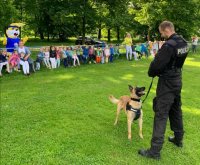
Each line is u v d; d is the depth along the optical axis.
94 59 7.21
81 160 2.30
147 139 2.71
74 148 2.49
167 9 10.71
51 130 2.85
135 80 5.29
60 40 16.73
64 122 3.06
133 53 8.10
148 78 5.52
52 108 3.50
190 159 2.38
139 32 15.77
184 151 2.50
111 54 7.47
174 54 2.19
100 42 13.50
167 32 2.26
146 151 2.39
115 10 11.63
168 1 10.79
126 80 5.27
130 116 2.65
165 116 2.29
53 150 2.45
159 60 2.19
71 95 4.08
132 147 2.54
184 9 10.72
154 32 12.55
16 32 7.32
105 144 2.58
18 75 5.48
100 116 3.27
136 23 15.00
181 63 2.27
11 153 2.39
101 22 11.96
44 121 3.07
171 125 2.54
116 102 3.02
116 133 2.82
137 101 2.63
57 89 4.42
